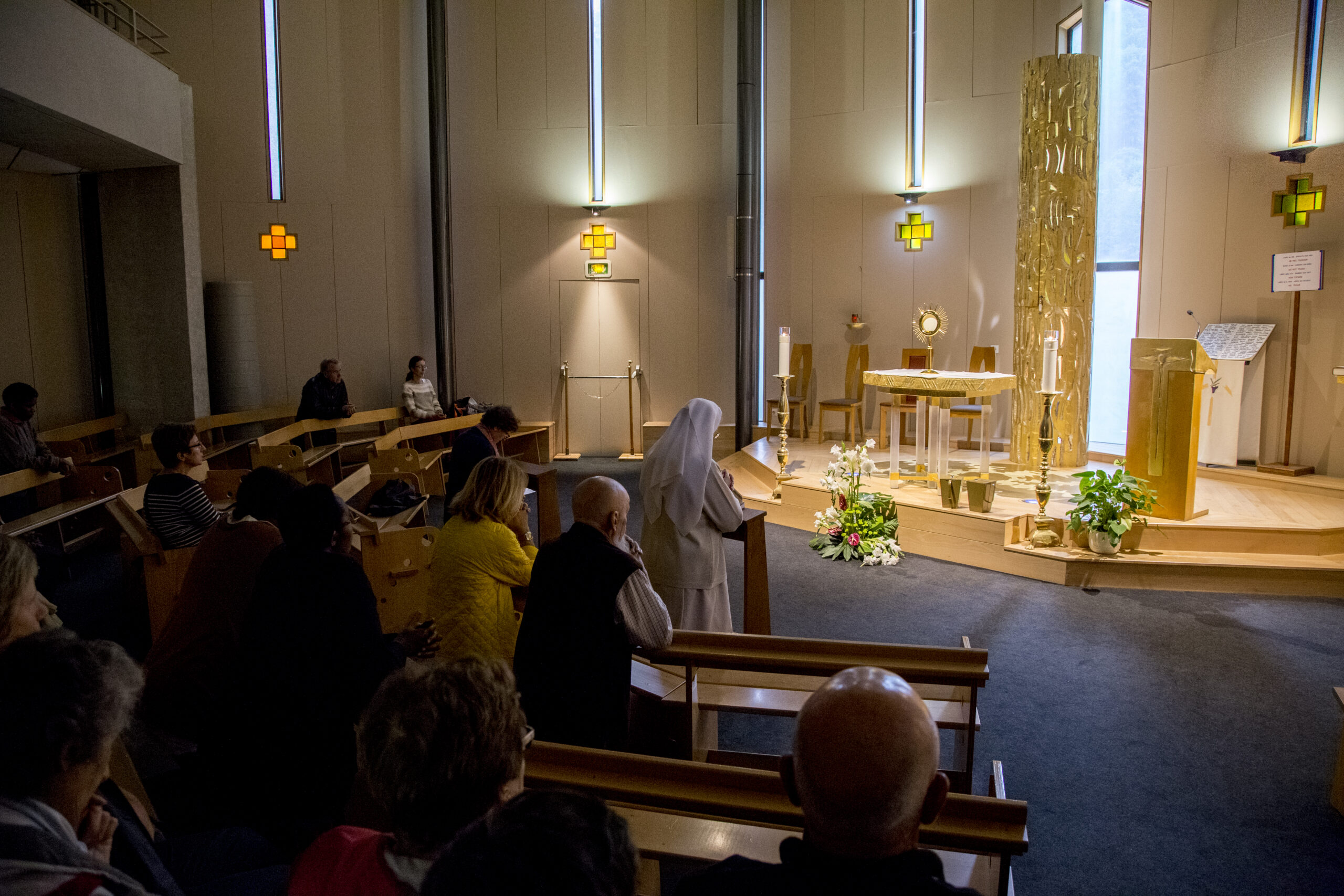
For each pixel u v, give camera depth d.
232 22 10.21
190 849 2.25
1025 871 3.33
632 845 0.99
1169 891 3.21
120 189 8.71
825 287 10.96
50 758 1.42
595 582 2.94
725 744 4.27
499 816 0.99
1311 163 7.80
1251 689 4.90
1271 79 8.00
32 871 1.30
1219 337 8.40
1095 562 6.60
